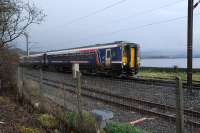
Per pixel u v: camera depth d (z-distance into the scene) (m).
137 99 10.54
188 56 15.17
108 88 13.33
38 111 8.55
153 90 12.38
